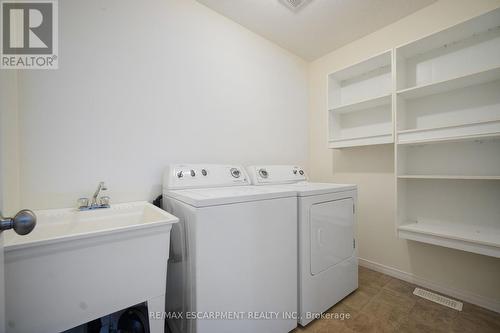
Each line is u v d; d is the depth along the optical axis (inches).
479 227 59.1
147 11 56.6
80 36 47.3
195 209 37.3
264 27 78.1
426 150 68.2
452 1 62.6
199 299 36.7
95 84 49.1
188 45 63.9
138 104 55.0
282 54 91.1
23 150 41.3
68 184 45.9
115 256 32.3
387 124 77.9
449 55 63.6
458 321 53.0
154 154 57.5
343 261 62.3
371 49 81.2
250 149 79.7
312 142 101.8
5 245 25.0
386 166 78.0
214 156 69.7
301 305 51.1
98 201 48.9
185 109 63.2
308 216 52.8
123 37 52.9
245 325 42.1
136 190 54.6
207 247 37.8
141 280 34.8
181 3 62.7
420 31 68.9
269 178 71.3
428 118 67.4
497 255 48.6
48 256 27.8
